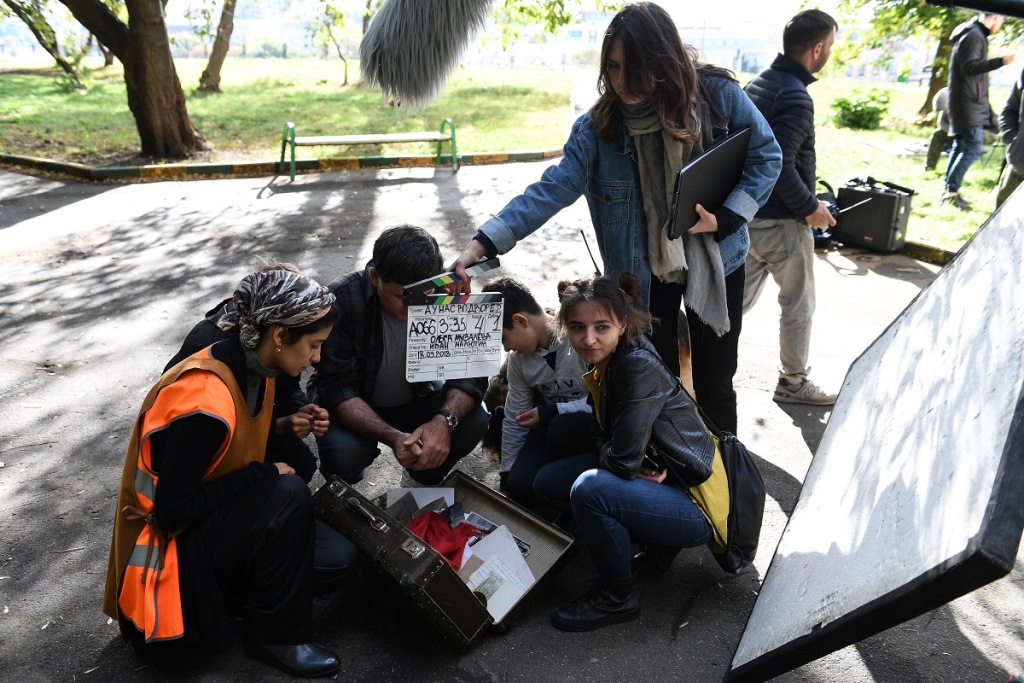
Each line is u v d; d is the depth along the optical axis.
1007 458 1.49
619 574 2.73
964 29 7.56
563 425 3.19
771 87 3.79
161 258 7.02
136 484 2.37
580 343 2.63
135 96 11.20
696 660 2.66
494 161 11.30
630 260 3.17
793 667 1.99
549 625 2.80
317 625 2.80
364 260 6.92
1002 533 1.43
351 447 3.23
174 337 5.31
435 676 2.58
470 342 2.99
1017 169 5.58
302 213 8.52
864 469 2.36
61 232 7.91
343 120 14.75
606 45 2.79
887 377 2.70
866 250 6.91
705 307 3.14
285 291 2.30
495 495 3.14
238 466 2.48
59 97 18.22
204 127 13.70
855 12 11.30
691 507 2.73
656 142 2.95
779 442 4.04
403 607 2.89
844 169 9.61
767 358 4.96
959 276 2.55
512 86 20.45
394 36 1.68
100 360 4.94
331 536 2.67
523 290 3.16
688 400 2.76
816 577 2.18
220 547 2.41
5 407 4.34
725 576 3.07
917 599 1.58
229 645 2.61
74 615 2.84
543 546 2.98
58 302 5.95
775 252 4.08
